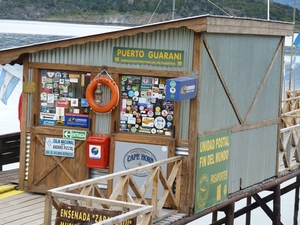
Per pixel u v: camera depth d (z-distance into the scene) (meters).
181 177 11.51
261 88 13.64
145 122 11.86
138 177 11.83
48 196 9.05
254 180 13.76
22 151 12.62
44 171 12.51
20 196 12.36
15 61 13.27
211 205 12.09
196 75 11.38
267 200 15.87
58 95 12.42
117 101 11.91
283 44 14.48
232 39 12.33
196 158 11.52
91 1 74.19
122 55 11.88
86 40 11.93
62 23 77.06
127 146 11.91
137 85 11.88
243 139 13.14
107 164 12.06
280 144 15.05
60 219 8.87
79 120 12.33
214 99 11.92
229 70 12.33
